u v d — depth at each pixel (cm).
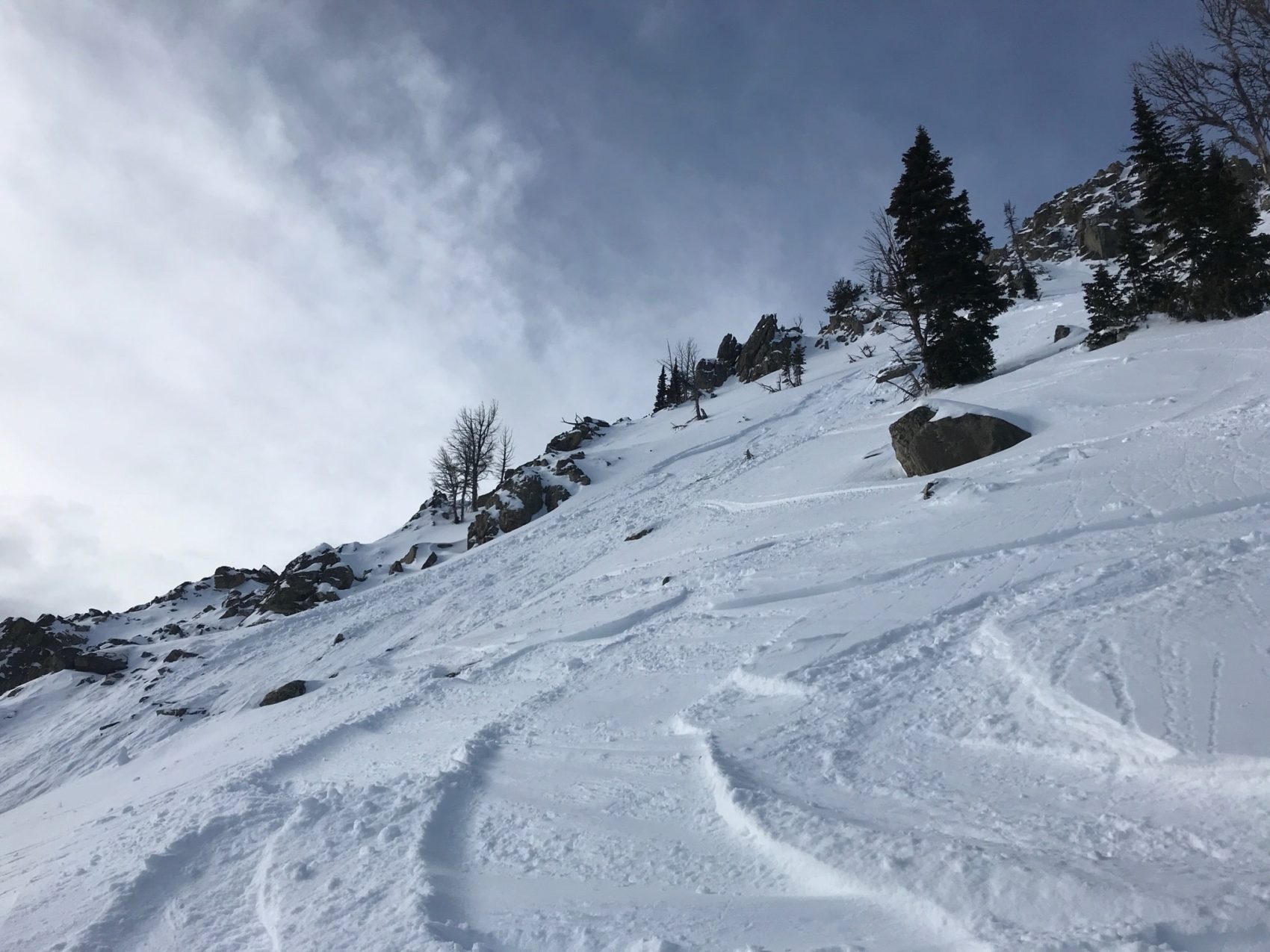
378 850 646
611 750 818
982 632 795
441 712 1348
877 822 486
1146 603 725
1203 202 2553
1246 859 357
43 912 669
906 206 3022
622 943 416
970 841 432
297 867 644
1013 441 1852
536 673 1431
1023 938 333
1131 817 422
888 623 942
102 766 2564
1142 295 2759
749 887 456
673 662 1141
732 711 822
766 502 2441
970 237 2966
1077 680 600
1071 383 2123
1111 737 509
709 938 401
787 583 1383
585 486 4600
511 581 3048
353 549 5078
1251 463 1148
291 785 1003
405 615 3131
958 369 2897
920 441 1972
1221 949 303
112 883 691
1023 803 472
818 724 701
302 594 4262
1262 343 1872
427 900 516
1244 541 823
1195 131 2470
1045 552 1043
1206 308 2478
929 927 367
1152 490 1176
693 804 606
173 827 852
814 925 394
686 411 6625
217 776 1224
